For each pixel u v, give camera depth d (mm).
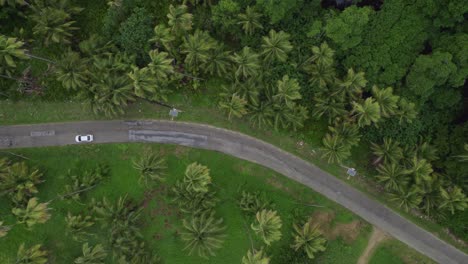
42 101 35594
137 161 35656
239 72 32188
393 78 30984
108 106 33344
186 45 31797
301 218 35594
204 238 33219
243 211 35625
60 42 34219
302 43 32906
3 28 35375
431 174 32625
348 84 30812
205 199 34156
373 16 30797
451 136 32562
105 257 35594
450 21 29109
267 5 30125
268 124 34969
